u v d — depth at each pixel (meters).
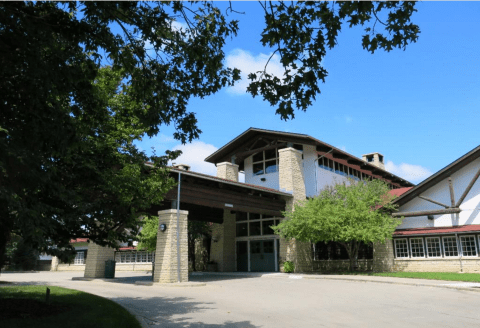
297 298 12.55
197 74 8.26
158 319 8.95
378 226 21.75
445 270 21.97
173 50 8.01
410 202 24.69
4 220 6.46
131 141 12.20
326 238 22.42
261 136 29.48
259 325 8.13
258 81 7.39
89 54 8.72
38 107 6.69
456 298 11.99
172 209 18.94
